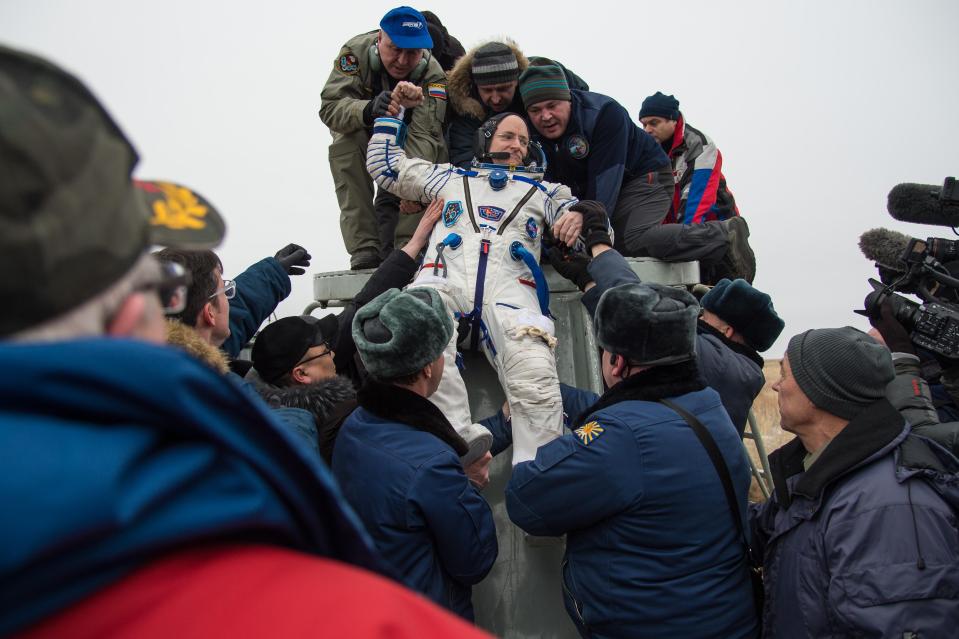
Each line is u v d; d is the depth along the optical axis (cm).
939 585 189
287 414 236
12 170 54
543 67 387
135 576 57
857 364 217
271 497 65
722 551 223
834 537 204
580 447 222
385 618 60
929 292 327
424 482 221
